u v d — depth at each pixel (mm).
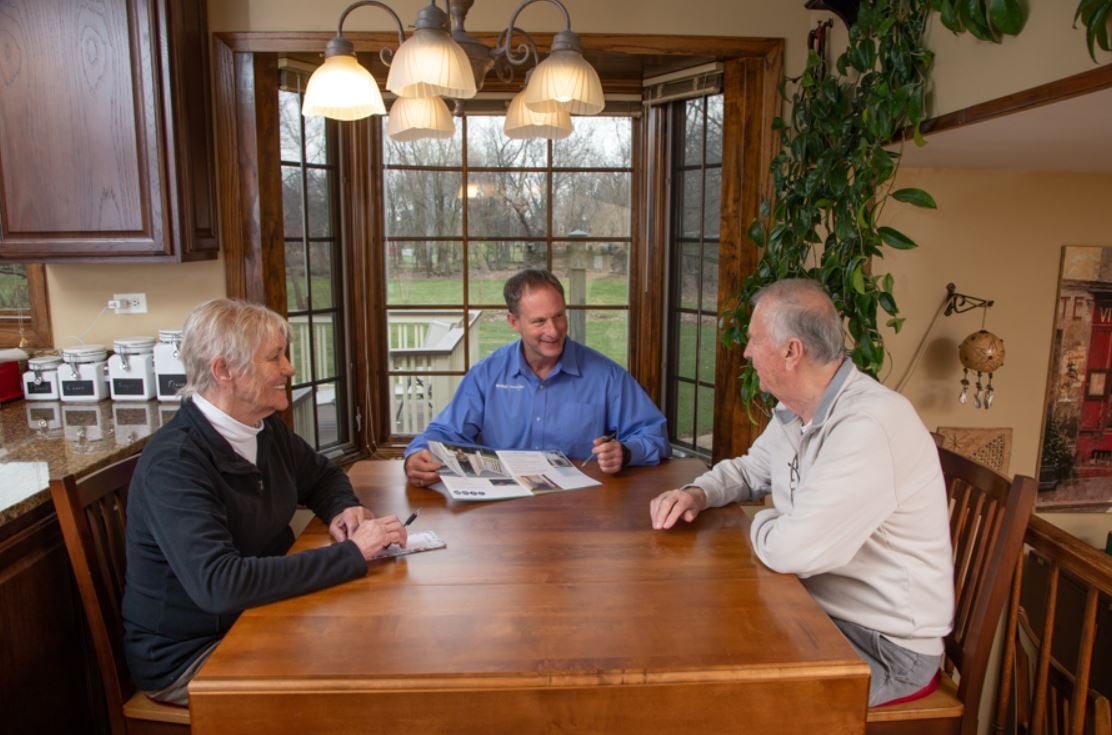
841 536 1365
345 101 1593
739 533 1601
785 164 2586
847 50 2293
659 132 3068
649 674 1095
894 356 2908
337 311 3131
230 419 1500
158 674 1451
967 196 2816
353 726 1087
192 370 1474
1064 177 2830
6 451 1965
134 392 2555
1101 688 2633
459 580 1376
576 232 3227
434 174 3162
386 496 1815
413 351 3279
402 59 1437
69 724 1803
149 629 1455
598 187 3197
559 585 1355
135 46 2297
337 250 3094
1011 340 2904
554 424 2205
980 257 2850
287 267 2865
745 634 1196
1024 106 1546
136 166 2352
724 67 2717
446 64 1428
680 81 2871
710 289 2982
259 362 1465
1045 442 2969
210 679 1082
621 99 3078
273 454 1627
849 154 2234
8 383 2518
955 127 1835
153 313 2711
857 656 1141
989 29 1633
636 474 1988
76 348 2539
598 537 1570
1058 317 2896
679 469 2039
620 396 2207
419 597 1312
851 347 2551
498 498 1788
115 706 1479
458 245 3215
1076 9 1392
